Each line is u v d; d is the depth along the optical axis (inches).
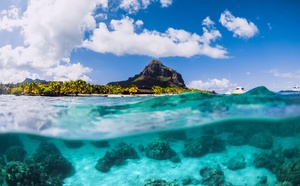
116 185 564.7
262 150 717.3
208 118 734.5
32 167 488.7
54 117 668.1
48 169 572.4
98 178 604.1
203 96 587.2
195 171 613.0
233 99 604.4
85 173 641.0
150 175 600.1
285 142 868.6
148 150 693.3
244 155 686.5
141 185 557.9
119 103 634.8
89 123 708.7
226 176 582.9
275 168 567.5
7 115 657.6
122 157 693.9
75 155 930.7
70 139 885.8
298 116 748.6
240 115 721.6
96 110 630.5
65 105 675.4
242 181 555.8
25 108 659.4
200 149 684.7
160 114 664.4
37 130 773.3
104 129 752.3
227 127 916.0
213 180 542.6
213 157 687.7
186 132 936.9
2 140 923.4
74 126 732.0
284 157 643.5
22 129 759.1
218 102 622.2
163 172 611.5
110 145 1010.1
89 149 993.5
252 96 604.1
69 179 598.9
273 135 893.8
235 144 773.3
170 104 612.1
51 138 880.3
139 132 824.9
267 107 653.3
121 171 631.8
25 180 456.4
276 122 847.1
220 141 767.1
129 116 664.4
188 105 629.9
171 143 824.3
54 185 513.3
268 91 620.4
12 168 460.8
